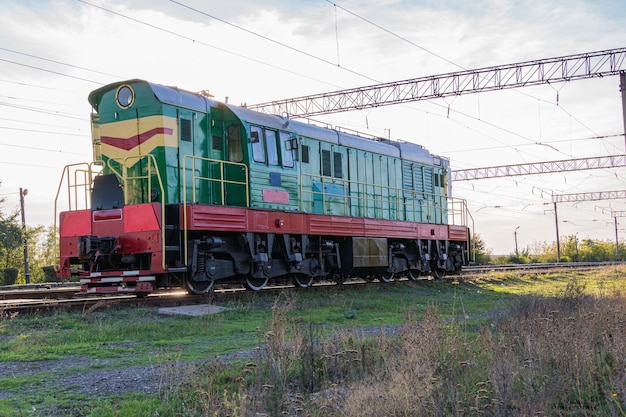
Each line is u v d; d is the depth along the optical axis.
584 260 80.00
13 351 9.05
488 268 35.91
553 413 5.97
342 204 19.94
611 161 47.28
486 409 5.83
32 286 26.50
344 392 6.23
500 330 9.31
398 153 23.73
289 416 5.73
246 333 10.65
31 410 5.96
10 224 47.12
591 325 8.53
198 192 15.38
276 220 16.59
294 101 36.25
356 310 14.07
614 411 5.72
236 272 15.83
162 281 14.14
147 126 14.70
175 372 7.18
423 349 7.26
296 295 15.61
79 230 14.87
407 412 5.55
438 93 31.77
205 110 15.79
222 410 5.68
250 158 15.98
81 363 8.23
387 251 21.61
